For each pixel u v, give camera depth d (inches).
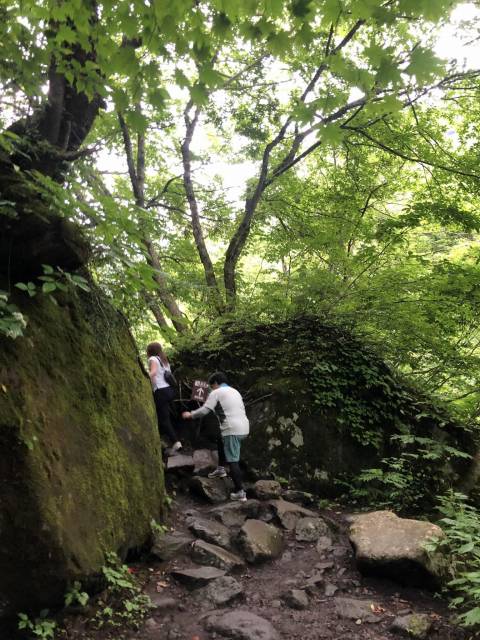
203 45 117.8
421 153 382.6
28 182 143.2
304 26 107.4
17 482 124.6
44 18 136.1
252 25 110.3
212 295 358.3
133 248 158.4
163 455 278.2
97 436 166.7
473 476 285.1
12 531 123.8
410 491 261.3
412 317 334.3
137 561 179.5
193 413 256.5
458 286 336.5
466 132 390.3
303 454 285.1
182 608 154.1
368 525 195.9
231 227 474.3
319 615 155.4
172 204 493.0
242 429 247.4
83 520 145.4
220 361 326.3
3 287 149.9
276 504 232.7
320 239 395.2
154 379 289.9
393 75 100.3
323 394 295.9
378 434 291.4
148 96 129.2
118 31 128.3
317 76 330.3
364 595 169.6
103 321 191.2
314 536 213.9
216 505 239.0
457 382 354.9
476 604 158.4
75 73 149.9
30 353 145.6
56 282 139.6
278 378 308.0
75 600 140.6
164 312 340.8
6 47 142.6
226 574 177.0
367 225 407.5
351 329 331.6
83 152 179.8
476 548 171.8
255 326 337.1
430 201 398.3
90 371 174.2
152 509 195.3
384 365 319.6
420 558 168.6
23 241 150.1
